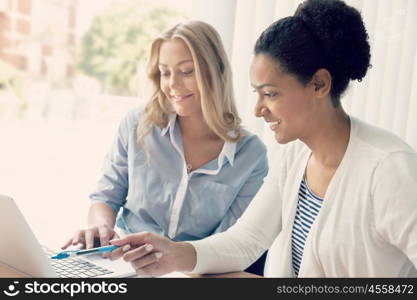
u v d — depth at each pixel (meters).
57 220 2.39
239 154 1.51
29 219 2.34
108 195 1.56
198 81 1.42
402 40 2.40
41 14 3.71
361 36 0.92
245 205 1.50
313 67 0.90
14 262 0.92
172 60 1.42
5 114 3.43
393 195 0.89
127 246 0.98
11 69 3.57
